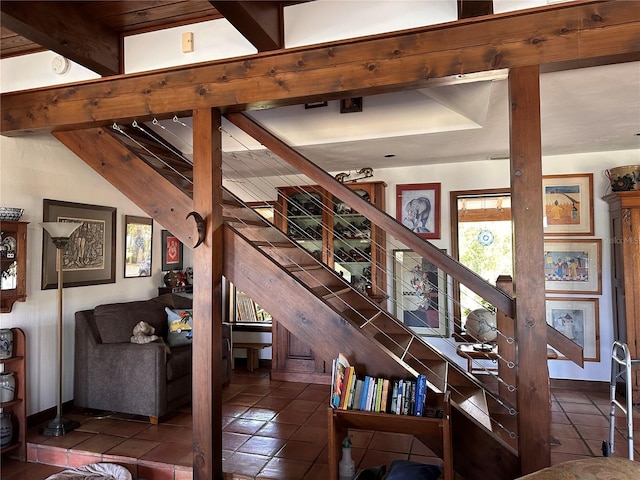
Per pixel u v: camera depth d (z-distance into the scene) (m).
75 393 3.64
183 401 3.71
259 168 4.69
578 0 1.97
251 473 2.60
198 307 2.56
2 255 3.07
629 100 2.80
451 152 4.07
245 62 2.51
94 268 4.03
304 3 2.43
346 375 2.32
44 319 3.51
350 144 3.65
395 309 4.80
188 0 2.43
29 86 2.99
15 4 2.07
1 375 2.99
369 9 2.31
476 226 4.63
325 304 2.45
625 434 3.20
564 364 4.33
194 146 2.60
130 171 2.87
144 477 2.76
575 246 4.31
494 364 4.40
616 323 4.08
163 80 2.67
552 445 3.01
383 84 2.26
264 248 3.19
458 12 2.15
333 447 2.30
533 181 2.03
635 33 1.91
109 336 3.63
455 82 2.24
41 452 3.01
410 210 4.81
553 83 2.52
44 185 3.54
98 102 2.81
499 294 2.44
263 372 4.98
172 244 5.25
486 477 2.18
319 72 2.37
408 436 3.20
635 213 3.79
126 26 2.72
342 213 4.84
